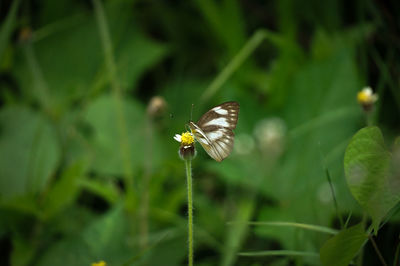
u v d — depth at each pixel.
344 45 0.71
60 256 0.64
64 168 0.72
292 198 0.67
